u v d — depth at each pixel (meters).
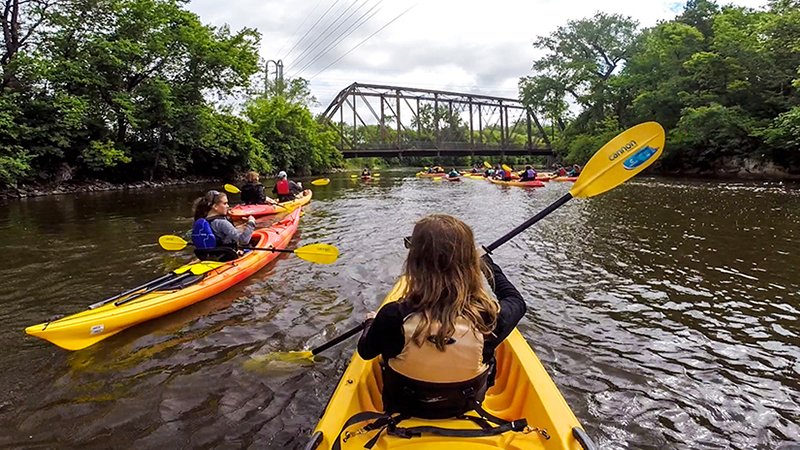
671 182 20.05
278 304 4.96
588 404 3.16
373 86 48.91
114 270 6.35
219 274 5.44
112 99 20.05
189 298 4.83
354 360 2.71
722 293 5.24
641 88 28.95
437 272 1.79
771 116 21.17
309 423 2.98
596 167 3.67
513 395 2.65
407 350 1.83
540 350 3.92
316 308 4.86
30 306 5.04
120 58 19.83
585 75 35.28
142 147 22.50
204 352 3.91
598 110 34.38
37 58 16.83
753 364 3.69
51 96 18.16
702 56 21.78
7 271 6.33
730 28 22.00
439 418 2.00
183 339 4.14
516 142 60.62
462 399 1.95
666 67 25.97
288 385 3.41
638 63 30.20
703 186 17.64
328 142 39.38
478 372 1.91
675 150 24.98
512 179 21.38
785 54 20.77
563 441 1.98
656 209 11.56
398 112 50.00
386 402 2.13
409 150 47.81
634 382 3.43
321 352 3.89
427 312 1.77
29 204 14.28
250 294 5.26
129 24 20.34
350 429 2.05
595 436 2.84
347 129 64.88
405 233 8.80
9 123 16.25
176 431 2.90
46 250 7.54
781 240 7.73
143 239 8.41
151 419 3.02
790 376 3.51
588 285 5.57
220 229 5.75
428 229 1.82
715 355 3.83
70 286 5.69
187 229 9.48
